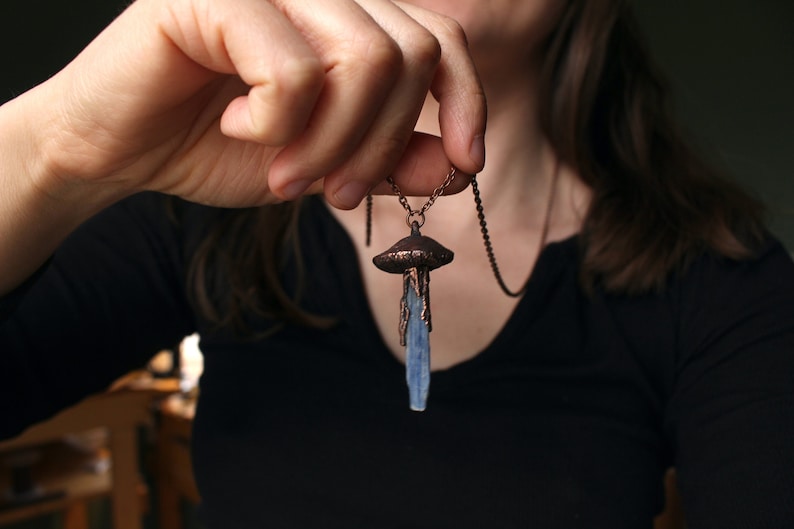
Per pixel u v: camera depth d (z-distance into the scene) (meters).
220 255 0.36
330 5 0.19
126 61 0.20
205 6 0.19
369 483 0.33
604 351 0.34
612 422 0.33
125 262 0.37
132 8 0.20
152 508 1.14
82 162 0.22
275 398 0.35
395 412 0.33
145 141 0.21
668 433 0.34
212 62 0.19
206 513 0.36
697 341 0.33
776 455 0.30
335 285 0.34
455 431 0.33
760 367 0.32
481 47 0.30
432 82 0.21
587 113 0.36
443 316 0.35
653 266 0.34
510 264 0.35
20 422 0.34
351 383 0.34
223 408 0.35
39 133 0.22
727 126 1.09
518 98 0.35
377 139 0.21
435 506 0.32
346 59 0.19
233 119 0.19
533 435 0.33
